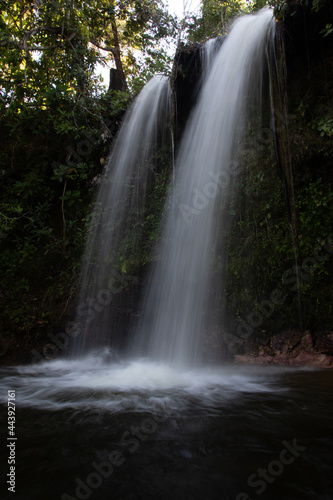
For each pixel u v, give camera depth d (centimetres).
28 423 273
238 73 549
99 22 898
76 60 816
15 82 772
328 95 488
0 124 776
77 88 809
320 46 491
